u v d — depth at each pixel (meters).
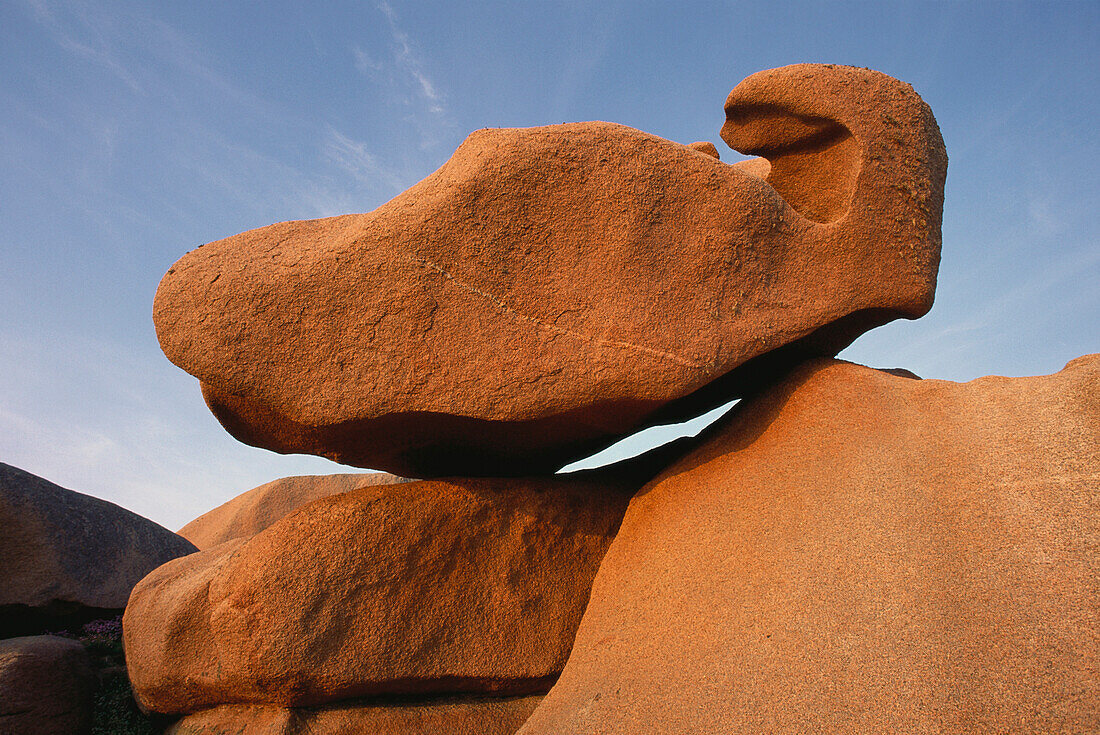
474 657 3.25
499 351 3.02
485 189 3.05
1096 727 1.76
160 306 3.12
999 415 2.69
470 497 3.49
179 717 3.68
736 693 2.34
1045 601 2.08
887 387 3.11
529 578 3.47
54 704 3.95
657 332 3.06
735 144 3.87
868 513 2.62
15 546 5.07
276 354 3.03
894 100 3.48
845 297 3.34
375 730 3.10
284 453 3.65
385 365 3.02
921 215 3.45
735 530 2.90
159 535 6.15
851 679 2.17
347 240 3.09
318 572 3.10
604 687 2.73
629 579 3.14
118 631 5.14
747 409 3.49
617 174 3.12
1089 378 2.60
